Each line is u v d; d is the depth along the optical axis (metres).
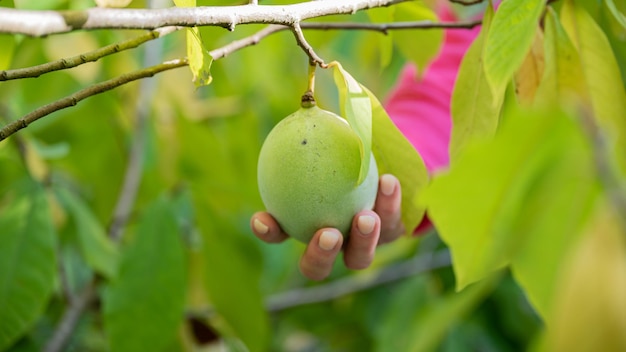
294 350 1.66
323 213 0.78
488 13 0.81
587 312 0.47
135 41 0.74
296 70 1.61
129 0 0.70
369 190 0.79
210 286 1.13
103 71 1.22
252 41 0.87
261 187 0.81
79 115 1.23
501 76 0.72
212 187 1.19
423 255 1.36
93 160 1.28
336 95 1.65
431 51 0.98
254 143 1.42
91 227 1.09
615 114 0.81
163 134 1.27
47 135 1.25
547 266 0.58
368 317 1.40
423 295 1.19
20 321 0.99
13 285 1.00
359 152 0.79
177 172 1.27
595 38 0.82
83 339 1.23
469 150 0.56
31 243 1.02
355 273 1.46
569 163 0.55
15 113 1.20
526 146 0.56
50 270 1.01
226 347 1.20
